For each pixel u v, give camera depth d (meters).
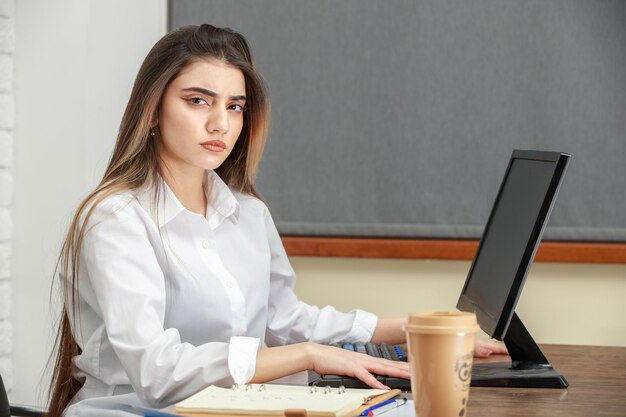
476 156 3.42
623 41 3.37
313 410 1.29
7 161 3.37
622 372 1.89
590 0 3.37
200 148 1.88
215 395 1.44
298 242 3.40
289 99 3.48
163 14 3.48
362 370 1.63
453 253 3.34
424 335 1.16
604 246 3.29
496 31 3.41
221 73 1.88
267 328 2.26
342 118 3.46
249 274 2.10
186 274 1.91
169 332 1.69
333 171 3.47
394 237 3.44
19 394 3.36
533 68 3.40
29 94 3.38
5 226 3.37
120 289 1.71
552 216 3.39
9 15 3.37
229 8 3.49
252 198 2.24
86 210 1.84
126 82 3.36
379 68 3.45
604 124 3.38
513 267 1.74
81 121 3.35
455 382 1.15
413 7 3.43
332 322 2.26
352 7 3.46
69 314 1.91
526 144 3.40
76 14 3.35
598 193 3.38
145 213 1.86
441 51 3.43
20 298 3.37
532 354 1.83
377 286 3.42
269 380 1.64
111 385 1.86
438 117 3.43
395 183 3.44
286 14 3.48
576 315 3.35
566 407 1.51
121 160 1.92
